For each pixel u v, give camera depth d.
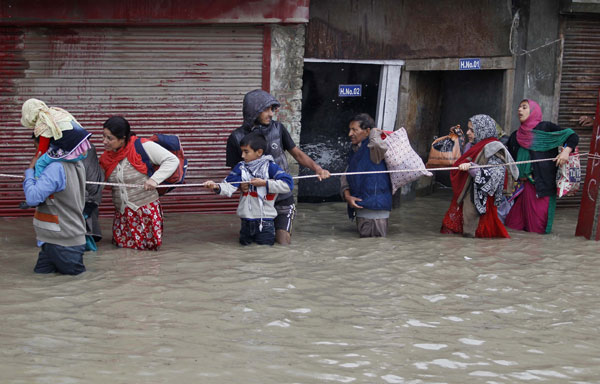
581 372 4.33
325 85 10.52
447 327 5.11
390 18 10.31
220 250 7.30
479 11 10.29
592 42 10.47
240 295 5.68
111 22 8.76
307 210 10.10
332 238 8.13
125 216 7.21
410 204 10.78
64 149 5.89
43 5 8.55
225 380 4.02
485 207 8.23
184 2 8.86
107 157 7.19
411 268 6.75
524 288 6.20
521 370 4.33
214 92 9.37
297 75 9.54
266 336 4.78
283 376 4.11
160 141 7.27
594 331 5.13
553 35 10.30
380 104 10.59
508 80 10.38
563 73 10.47
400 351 4.58
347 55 10.28
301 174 10.70
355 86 10.61
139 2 8.77
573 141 8.49
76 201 6.04
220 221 9.05
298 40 9.45
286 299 5.63
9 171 8.98
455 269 6.78
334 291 5.91
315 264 6.82
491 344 4.78
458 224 8.56
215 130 9.45
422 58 10.44
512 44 10.28
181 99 9.31
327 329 4.97
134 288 5.78
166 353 4.40
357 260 7.04
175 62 9.21
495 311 5.52
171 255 7.00
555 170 8.68
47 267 6.21
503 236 8.38
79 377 3.97
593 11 10.12
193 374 4.08
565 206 10.70
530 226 8.82
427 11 10.32
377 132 7.99
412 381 4.10
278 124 7.81
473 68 10.41
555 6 10.22
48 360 4.21
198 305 5.39
